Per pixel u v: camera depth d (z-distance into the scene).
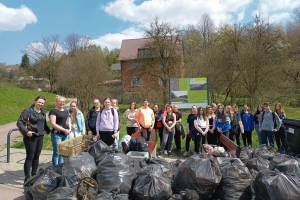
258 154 5.64
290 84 23.05
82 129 6.74
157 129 9.24
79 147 5.35
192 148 9.24
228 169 4.16
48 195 4.00
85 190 3.95
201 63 26.09
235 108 9.34
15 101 29.05
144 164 4.76
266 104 8.62
